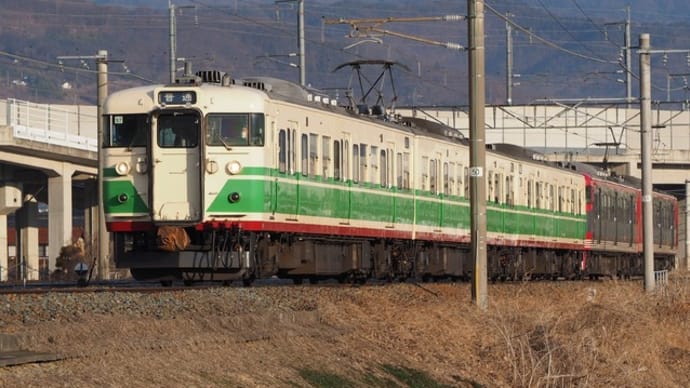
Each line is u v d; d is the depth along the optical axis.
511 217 113.19
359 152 84.12
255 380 41.47
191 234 69.12
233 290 58.59
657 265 168.25
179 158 68.75
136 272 70.25
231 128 68.75
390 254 91.50
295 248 75.31
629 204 154.25
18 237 188.50
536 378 57.19
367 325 57.94
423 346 57.25
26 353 37.22
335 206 79.81
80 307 47.31
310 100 80.00
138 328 44.03
